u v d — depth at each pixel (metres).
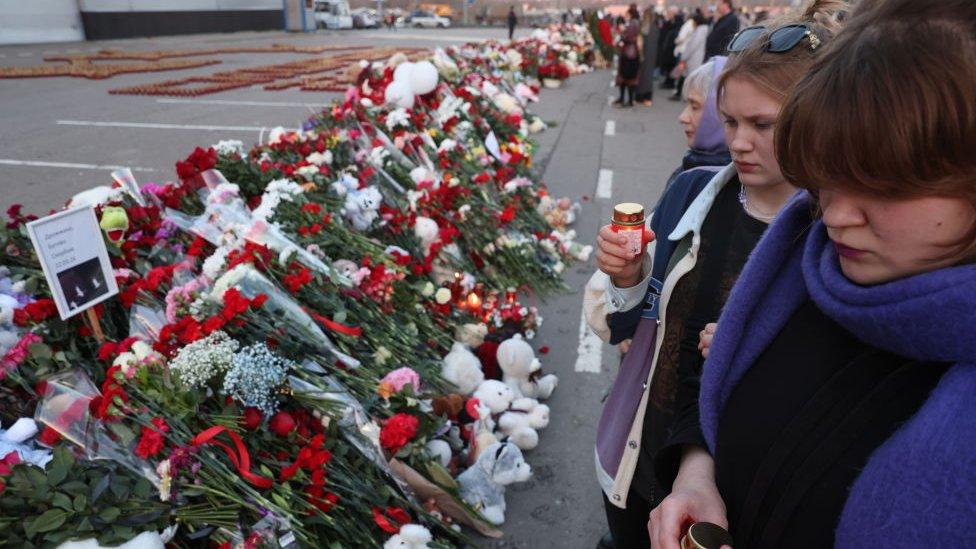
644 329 1.55
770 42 1.25
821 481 0.75
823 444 0.74
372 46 25.56
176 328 2.15
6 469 1.64
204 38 30.28
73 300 2.09
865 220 0.62
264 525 1.81
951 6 0.53
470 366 2.98
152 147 8.56
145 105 11.77
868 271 0.66
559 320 4.09
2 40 23.67
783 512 0.78
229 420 1.95
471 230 4.36
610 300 1.51
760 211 1.42
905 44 0.53
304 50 22.67
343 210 3.75
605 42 20.06
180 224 3.01
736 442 0.89
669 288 1.45
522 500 2.59
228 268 2.62
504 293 4.16
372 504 2.10
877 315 0.62
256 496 1.84
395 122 5.51
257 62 19.12
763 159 1.32
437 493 2.29
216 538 1.77
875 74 0.54
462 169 5.45
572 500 2.59
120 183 3.19
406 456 2.29
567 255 4.98
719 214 1.47
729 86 1.32
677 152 8.67
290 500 1.92
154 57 19.89
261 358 2.06
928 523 0.59
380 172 4.60
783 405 0.82
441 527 2.30
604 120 11.00
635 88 12.52
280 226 3.30
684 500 0.92
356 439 2.18
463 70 9.34
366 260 3.39
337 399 2.21
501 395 2.87
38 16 24.97
